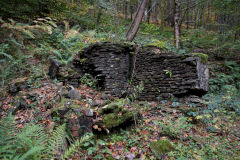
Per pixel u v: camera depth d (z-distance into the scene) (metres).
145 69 5.41
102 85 5.43
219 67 8.18
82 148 2.51
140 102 4.77
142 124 3.39
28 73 5.16
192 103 4.36
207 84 4.75
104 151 2.46
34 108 3.45
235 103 4.50
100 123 2.88
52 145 1.83
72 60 5.38
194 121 3.75
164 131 3.13
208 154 2.68
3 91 4.16
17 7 6.91
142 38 9.05
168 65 5.01
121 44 5.70
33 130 1.93
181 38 8.96
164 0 15.78
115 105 3.24
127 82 5.66
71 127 2.63
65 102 3.23
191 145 2.86
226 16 11.71
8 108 3.53
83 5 9.51
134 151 2.59
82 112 2.86
